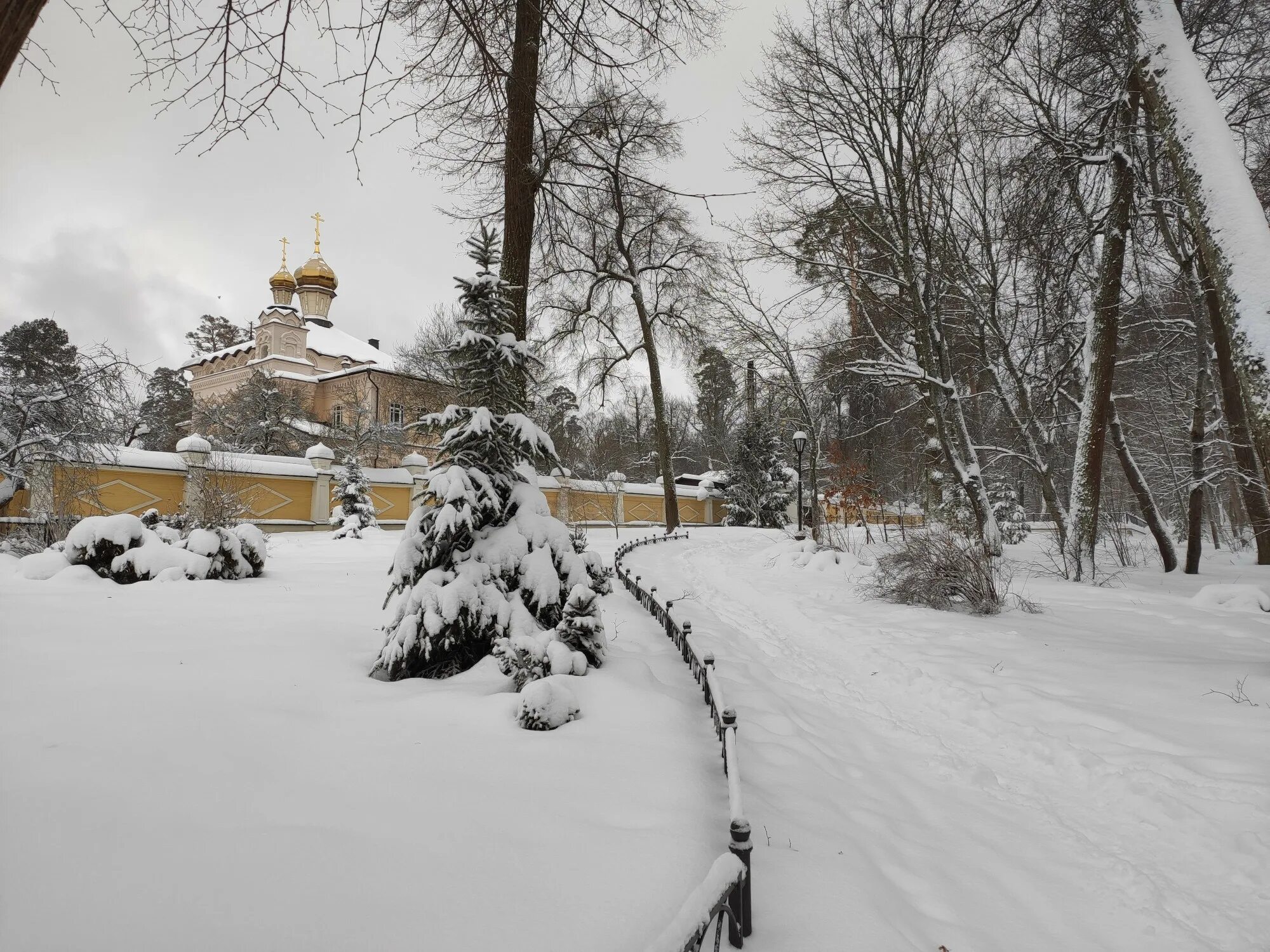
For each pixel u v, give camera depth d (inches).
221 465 769.6
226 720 141.5
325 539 819.4
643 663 213.3
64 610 267.4
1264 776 148.0
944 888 111.3
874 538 812.6
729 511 1357.0
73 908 77.0
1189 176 182.2
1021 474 1310.3
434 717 153.5
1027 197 493.7
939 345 628.4
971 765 172.1
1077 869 121.8
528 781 123.1
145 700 151.6
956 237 651.5
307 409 1679.4
